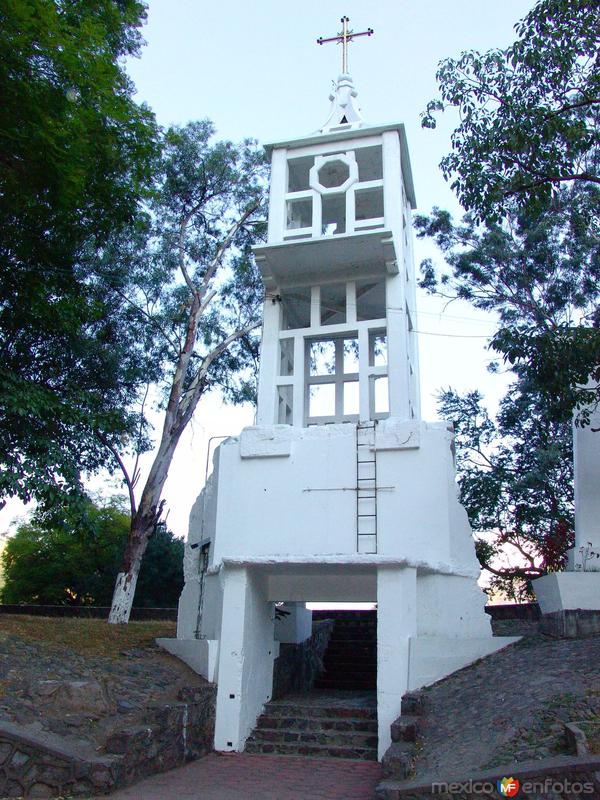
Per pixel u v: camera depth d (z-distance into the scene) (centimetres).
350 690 1385
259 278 2223
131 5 1353
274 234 1516
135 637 1246
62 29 1097
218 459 1209
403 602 992
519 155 1013
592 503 1160
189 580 1284
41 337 1611
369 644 1641
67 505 1373
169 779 823
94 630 1272
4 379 1315
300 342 1445
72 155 1130
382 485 1095
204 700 977
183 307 2125
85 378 1830
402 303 1416
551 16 966
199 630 1185
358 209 1675
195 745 940
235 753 980
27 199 1252
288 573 1120
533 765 624
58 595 2819
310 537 1093
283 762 931
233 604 1057
